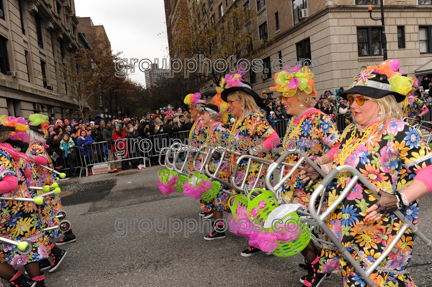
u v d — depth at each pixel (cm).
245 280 253
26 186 248
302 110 239
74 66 1847
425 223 347
